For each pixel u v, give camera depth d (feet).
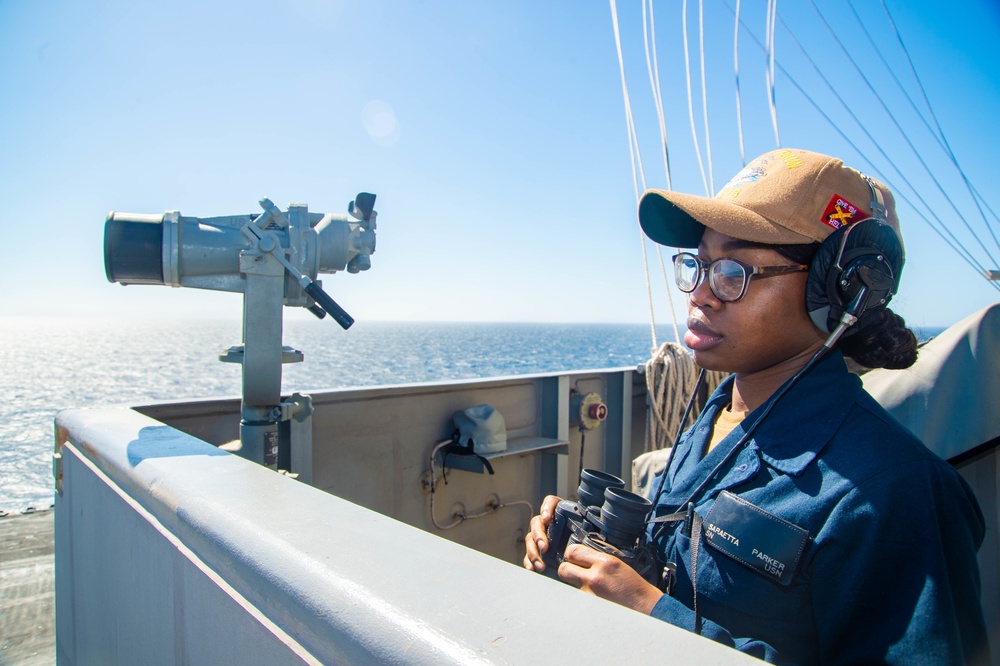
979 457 4.38
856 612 2.52
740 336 3.21
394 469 8.03
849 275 2.92
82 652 4.27
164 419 6.27
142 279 5.24
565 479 9.93
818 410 2.97
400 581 1.90
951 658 2.22
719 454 3.30
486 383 9.09
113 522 3.58
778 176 3.11
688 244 3.87
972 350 4.57
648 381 10.75
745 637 2.79
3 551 8.52
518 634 1.58
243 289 5.51
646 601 2.83
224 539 2.37
